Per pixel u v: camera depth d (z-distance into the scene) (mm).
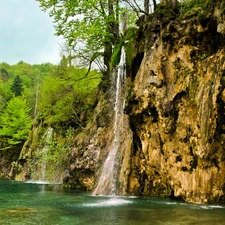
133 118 16062
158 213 10500
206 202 12680
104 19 23500
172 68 14680
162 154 14961
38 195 17297
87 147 22203
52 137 30922
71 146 25281
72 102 28750
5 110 48156
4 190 21000
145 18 18750
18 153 42375
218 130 12523
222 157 12539
